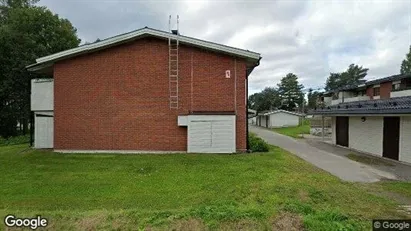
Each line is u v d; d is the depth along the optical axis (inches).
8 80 1133.1
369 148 601.9
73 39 1291.8
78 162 435.2
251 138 670.5
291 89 3206.2
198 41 519.2
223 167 388.5
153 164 416.2
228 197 250.2
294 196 246.1
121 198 258.1
